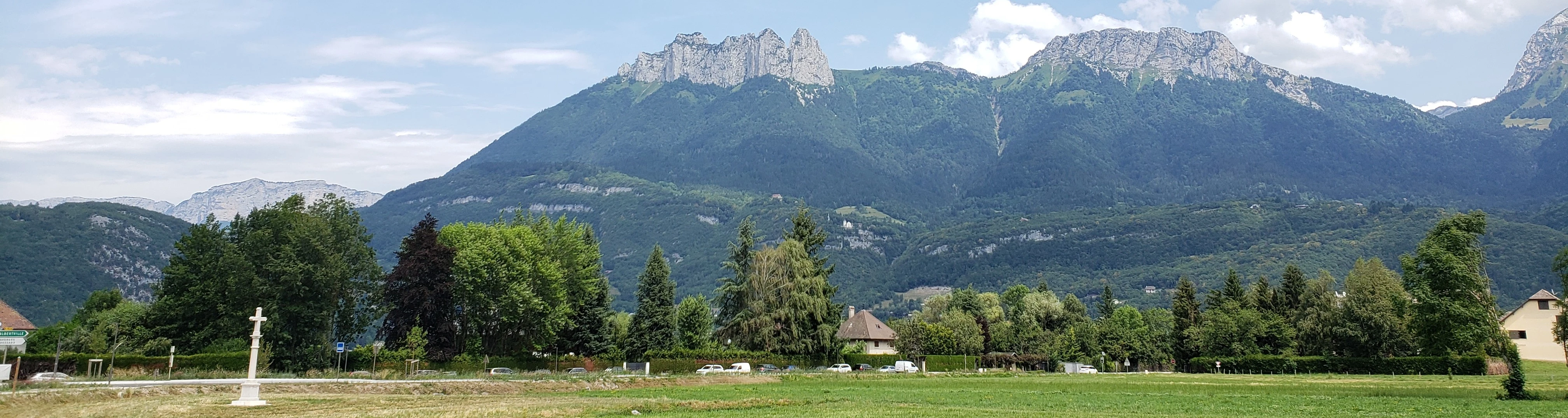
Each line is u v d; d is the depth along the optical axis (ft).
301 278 276.82
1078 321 522.47
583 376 245.24
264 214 299.17
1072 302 558.97
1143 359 478.59
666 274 369.91
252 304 274.36
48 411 147.43
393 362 285.64
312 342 284.61
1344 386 241.14
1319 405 177.88
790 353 335.67
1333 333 386.93
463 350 318.65
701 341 385.09
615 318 396.98
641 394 206.59
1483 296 200.85
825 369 326.44
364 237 316.81
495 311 312.09
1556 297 415.85
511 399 183.62
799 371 305.32
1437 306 199.31
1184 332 471.62
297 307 277.64
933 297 586.45
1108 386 248.93
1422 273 204.13
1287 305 467.11
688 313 397.19
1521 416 151.84
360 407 156.56
